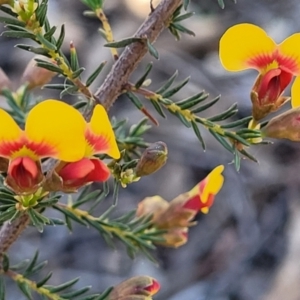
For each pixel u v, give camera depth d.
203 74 0.41
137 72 0.40
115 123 0.21
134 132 0.21
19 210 0.18
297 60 0.19
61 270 0.35
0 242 0.20
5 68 0.41
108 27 0.20
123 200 0.37
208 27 0.42
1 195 0.18
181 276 0.35
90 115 0.19
